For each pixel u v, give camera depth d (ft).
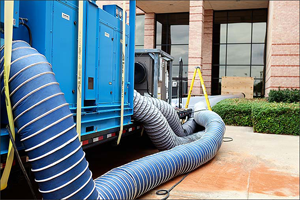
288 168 18.98
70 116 9.13
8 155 8.60
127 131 17.71
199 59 72.79
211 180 16.37
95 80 13.71
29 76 8.42
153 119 19.01
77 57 12.08
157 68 25.41
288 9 50.93
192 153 17.29
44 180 8.54
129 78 17.57
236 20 88.12
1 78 8.54
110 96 15.23
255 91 87.25
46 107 8.48
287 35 51.01
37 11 10.40
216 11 88.99
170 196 13.87
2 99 9.11
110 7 15.84
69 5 11.65
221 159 21.21
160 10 88.74
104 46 14.49
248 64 87.56
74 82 12.04
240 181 16.25
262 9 85.87
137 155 22.35
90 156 21.85
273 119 32.76
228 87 78.74
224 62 89.15
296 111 31.96
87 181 9.49
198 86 73.20
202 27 73.82
